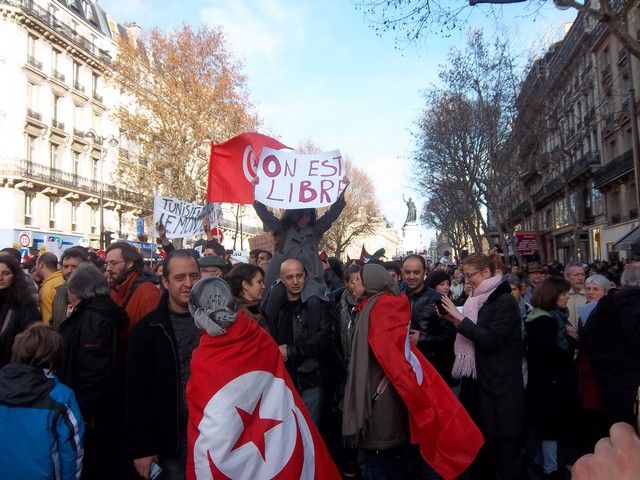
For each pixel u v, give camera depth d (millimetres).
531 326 5551
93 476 4199
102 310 4180
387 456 4340
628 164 27609
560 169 38844
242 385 3133
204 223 9797
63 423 3369
